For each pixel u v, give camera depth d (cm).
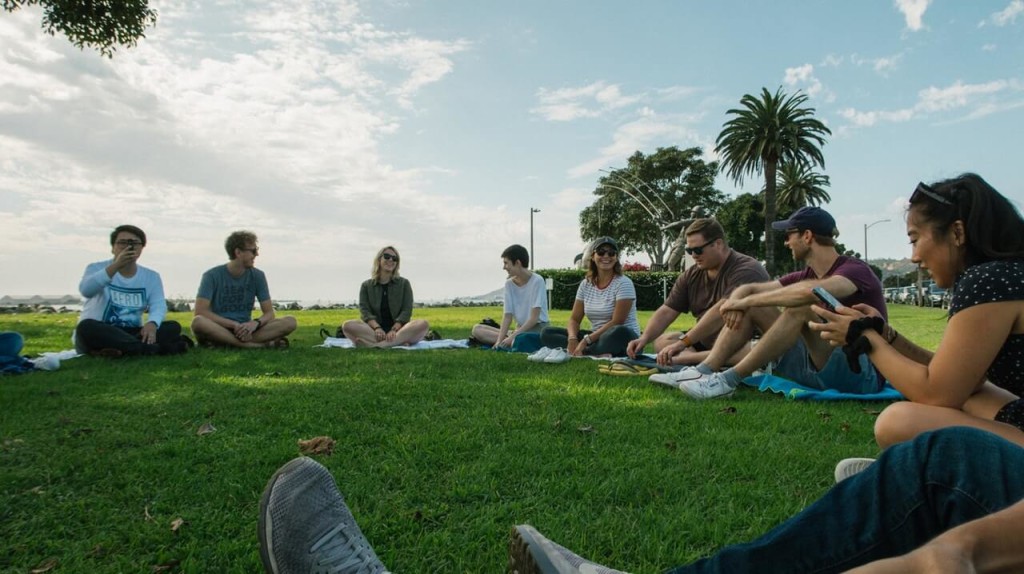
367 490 248
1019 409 185
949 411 196
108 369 567
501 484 258
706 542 209
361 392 445
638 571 187
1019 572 89
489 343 839
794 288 420
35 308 2127
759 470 275
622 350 694
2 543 206
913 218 205
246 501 241
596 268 716
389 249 837
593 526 217
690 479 266
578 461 288
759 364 452
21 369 537
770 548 120
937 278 206
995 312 182
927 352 231
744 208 5925
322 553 158
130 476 263
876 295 421
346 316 1894
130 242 670
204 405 398
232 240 770
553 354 629
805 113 4350
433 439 316
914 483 114
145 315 1364
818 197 6081
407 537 207
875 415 394
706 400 442
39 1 1188
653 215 6094
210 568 189
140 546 205
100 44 1263
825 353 452
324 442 306
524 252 795
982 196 191
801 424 366
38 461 282
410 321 844
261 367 588
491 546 203
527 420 362
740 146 4450
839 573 117
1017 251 188
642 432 340
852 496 120
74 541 208
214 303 779
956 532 90
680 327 1241
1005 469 107
